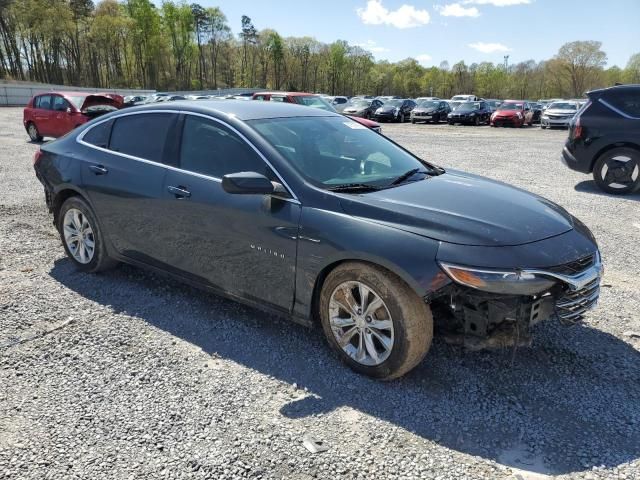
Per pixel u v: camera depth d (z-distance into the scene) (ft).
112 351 11.26
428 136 72.33
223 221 11.68
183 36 289.12
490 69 355.77
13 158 40.42
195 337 11.92
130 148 14.01
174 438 8.51
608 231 21.11
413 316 9.47
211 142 12.37
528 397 9.74
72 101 49.16
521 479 7.69
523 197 11.64
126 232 14.01
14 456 8.04
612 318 13.05
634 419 9.12
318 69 324.80
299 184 10.80
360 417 9.11
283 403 9.50
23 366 10.63
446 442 8.50
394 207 9.98
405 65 388.98
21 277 15.30
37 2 212.23
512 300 9.22
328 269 10.50
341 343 10.59
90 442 8.39
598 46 282.77
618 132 28.07
